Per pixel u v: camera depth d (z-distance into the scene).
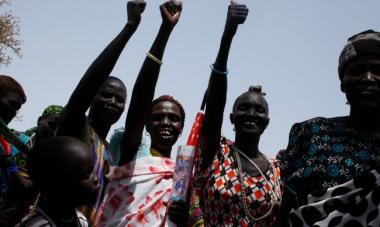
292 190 2.86
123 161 4.02
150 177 3.94
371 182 2.61
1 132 3.98
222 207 4.13
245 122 4.41
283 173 3.00
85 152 2.57
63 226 2.54
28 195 3.09
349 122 2.88
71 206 2.57
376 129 2.82
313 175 2.76
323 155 2.78
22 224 2.45
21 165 4.24
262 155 4.59
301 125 3.02
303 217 2.69
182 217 3.70
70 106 3.61
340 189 2.64
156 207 3.86
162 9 3.97
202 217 3.96
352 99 2.80
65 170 2.49
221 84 4.07
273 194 4.19
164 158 4.12
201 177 4.32
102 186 4.00
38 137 4.16
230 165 4.28
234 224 4.08
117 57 3.62
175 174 3.81
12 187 3.78
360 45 2.77
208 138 4.25
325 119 2.96
